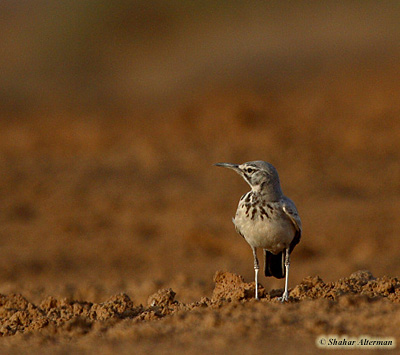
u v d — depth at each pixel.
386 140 29.38
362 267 16.75
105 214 22.55
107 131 34.97
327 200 22.75
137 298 13.67
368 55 40.03
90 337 7.85
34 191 25.17
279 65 41.44
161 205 23.12
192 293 13.61
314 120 32.62
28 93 48.25
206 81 42.09
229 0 51.56
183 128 33.72
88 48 52.78
